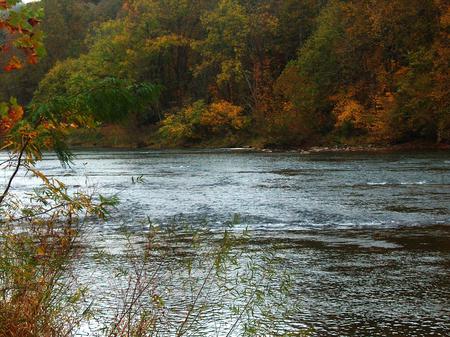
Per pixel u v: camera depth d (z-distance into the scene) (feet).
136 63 221.66
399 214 50.80
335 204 56.13
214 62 216.33
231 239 19.86
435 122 145.79
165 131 197.77
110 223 48.29
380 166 93.50
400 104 150.92
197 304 24.57
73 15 283.79
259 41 208.64
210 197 62.85
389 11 160.15
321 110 179.93
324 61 180.45
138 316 22.11
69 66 222.69
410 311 25.43
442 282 29.81
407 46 162.61
